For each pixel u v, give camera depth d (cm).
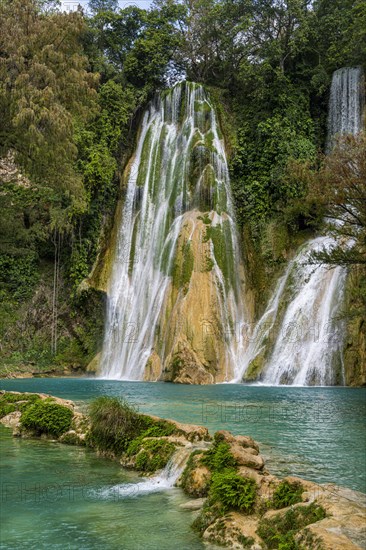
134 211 3784
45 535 552
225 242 3262
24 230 3475
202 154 3544
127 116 4022
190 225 3284
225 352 2911
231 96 4056
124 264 3628
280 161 3359
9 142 2430
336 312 2589
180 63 4372
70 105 2412
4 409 1404
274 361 2728
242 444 787
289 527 529
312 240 3123
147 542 536
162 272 3328
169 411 1447
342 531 471
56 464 902
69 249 3800
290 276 2989
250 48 3925
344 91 3662
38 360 3444
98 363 3334
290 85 3725
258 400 1750
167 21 4375
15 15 2297
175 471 791
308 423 1251
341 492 617
